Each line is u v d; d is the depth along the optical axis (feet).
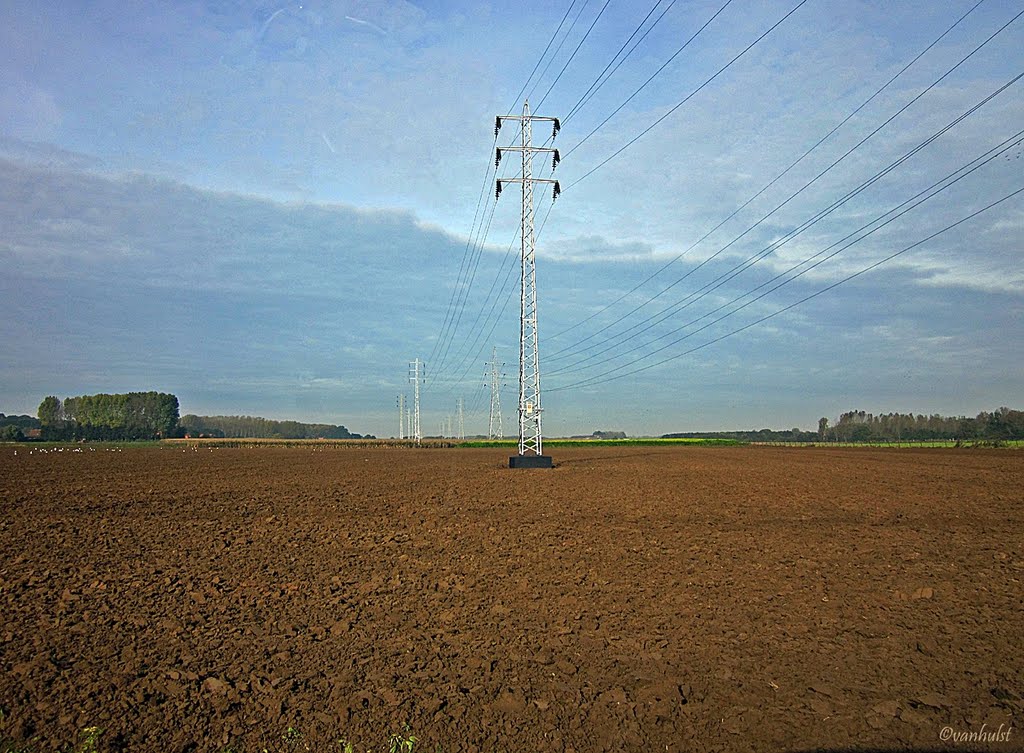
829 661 32.99
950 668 31.86
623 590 46.93
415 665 32.91
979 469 165.48
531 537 69.62
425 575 52.37
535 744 25.29
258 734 25.96
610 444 425.69
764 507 93.04
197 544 66.54
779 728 26.22
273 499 107.86
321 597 45.78
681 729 26.35
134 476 155.63
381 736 25.82
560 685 30.37
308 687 30.35
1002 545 62.54
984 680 30.37
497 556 59.67
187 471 173.88
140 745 25.09
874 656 33.53
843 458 233.55
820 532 71.20
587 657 33.83
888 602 43.21
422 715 27.53
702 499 103.96
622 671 32.01
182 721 26.99
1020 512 85.05
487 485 132.26
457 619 40.37
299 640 36.60
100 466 193.26
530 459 175.83
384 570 54.24
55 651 34.91
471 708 28.17
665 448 364.99
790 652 34.22
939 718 26.78
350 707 28.19
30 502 102.22
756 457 249.14
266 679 31.17
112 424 581.53
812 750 24.62
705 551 61.00
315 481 143.33
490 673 31.86
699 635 36.96
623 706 28.25
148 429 597.11
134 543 67.15
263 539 69.51
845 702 28.35
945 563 54.75
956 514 83.82
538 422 176.76
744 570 52.95
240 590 47.85
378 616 41.09
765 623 39.01
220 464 208.44
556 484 133.49
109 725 26.58
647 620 39.75
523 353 172.24
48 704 28.35
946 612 40.88
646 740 25.52
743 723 26.71
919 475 147.74
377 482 140.67
